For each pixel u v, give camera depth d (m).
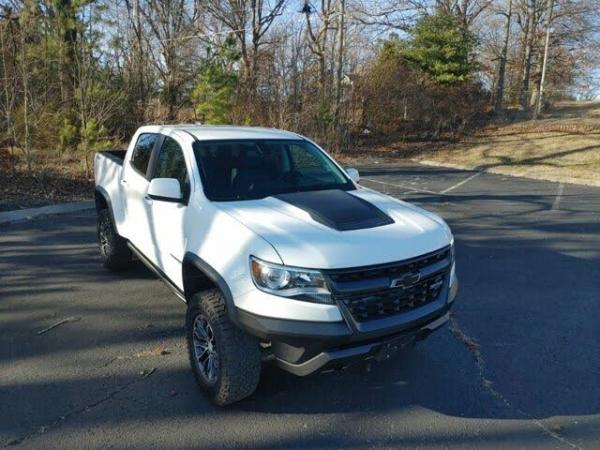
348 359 2.74
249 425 2.99
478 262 6.45
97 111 12.28
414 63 25.17
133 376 3.50
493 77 36.53
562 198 11.34
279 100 19.06
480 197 11.43
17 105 11.58
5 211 8.44
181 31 20.08
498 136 22.92
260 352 3.02
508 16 29.55
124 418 3.01
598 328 4.50
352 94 22.66
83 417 3.01
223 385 2.97
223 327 2.93
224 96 15.81
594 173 14.98
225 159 3.84
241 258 2.83
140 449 2.74
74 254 6.30
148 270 5.74
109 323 4.35
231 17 22.05
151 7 19.59
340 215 3.16
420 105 24.58
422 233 3.10
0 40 10.84
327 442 2.86
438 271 3.07
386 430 2.99
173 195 3.53
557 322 4.62
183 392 3.32
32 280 5.36
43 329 4.20
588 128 21.56
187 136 4.06
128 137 15.34
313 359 2.70
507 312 4.84
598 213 9.67
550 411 3.22
